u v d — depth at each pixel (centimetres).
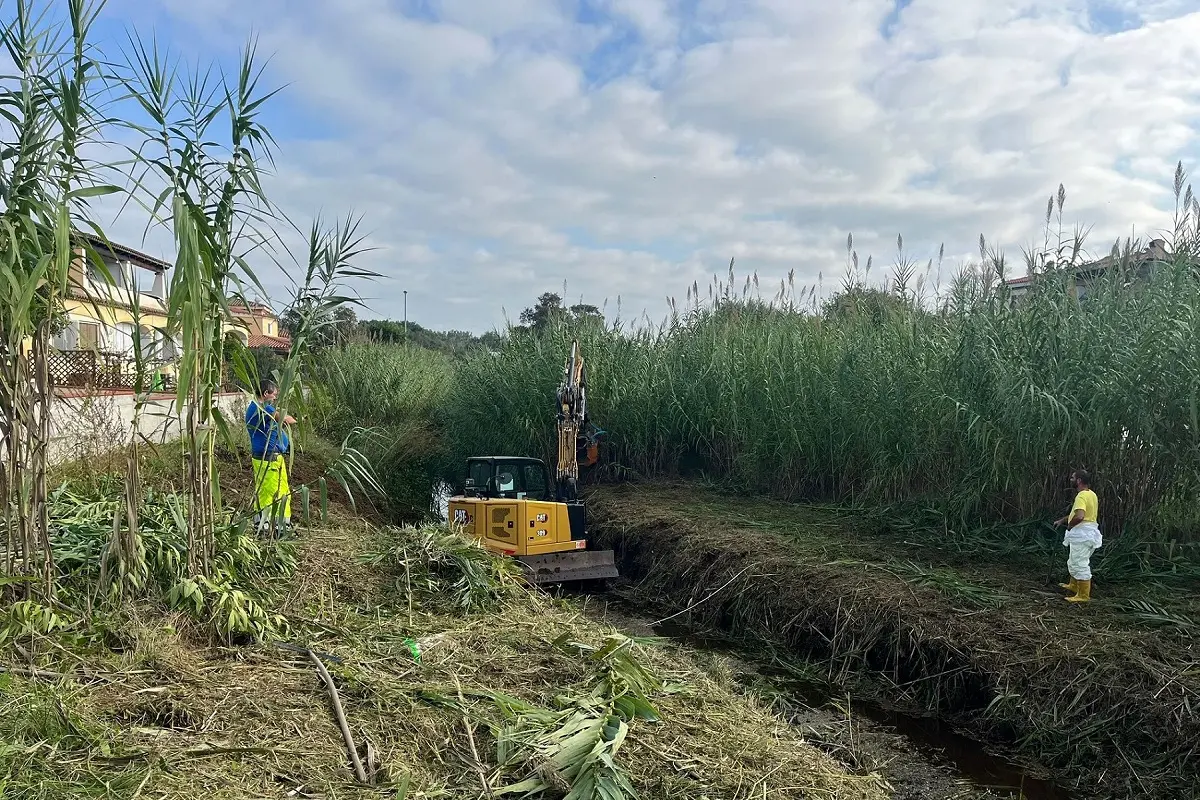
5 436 450
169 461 810
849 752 561
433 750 377
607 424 1409
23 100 420
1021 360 804
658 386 1401
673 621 888
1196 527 756
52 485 614
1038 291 853
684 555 962
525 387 1460
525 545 907
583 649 531
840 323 1236
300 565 640
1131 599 668
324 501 602
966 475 863
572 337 1483
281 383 557
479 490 985
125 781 306
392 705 415
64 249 390
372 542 735
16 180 417
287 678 438
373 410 2002
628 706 425
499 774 360
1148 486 766
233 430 1050
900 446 980
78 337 637
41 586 462
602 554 941
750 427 1252
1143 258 825
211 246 489
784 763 409
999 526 863
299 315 579
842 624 734
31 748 317
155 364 532
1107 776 514
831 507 1118
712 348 1425
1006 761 554
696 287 1532
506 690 464
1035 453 803
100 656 428
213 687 412
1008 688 587
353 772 347
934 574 765
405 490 1496
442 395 2042
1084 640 601
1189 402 692
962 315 931
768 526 1007
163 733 356
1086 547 674
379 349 2241
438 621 584
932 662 654
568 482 1083
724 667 666
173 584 497
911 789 520
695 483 1357
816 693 679
